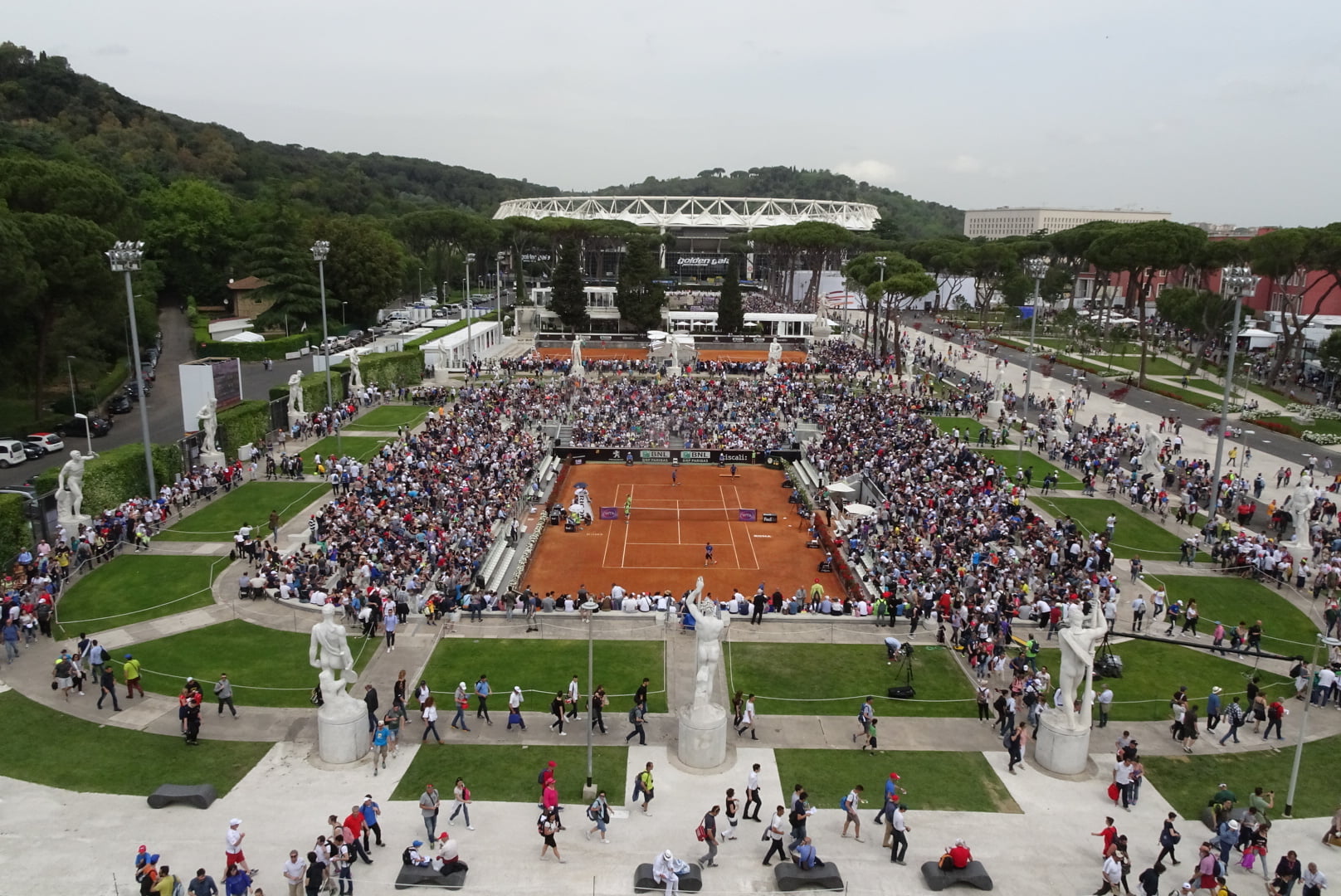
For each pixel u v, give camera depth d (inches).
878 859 1026.7
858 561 2078.0
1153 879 929.5
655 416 3452.3
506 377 4205.2
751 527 2529.5
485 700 1322.6
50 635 1547.7
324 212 7150.6
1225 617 1763.0
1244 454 2901.1
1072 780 1205.1
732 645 1599.4
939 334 6122.1
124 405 3277.6
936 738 1306.6
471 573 1871.3
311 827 1055.0
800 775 1200.8
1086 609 1647.4
